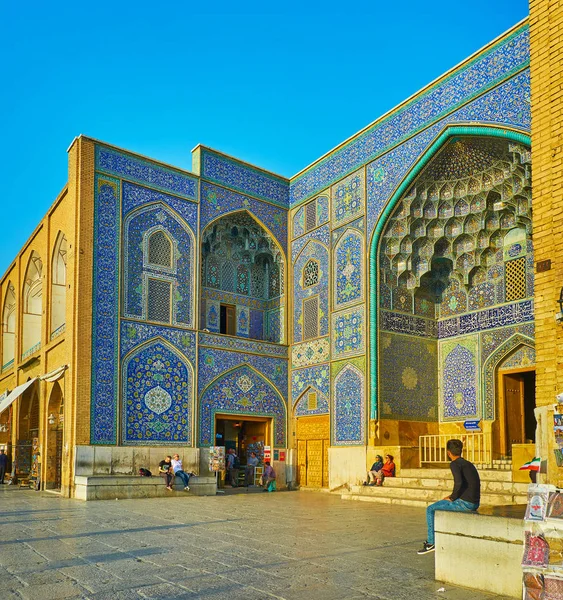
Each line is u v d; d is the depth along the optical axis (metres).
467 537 3.84
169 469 10.58
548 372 4.98
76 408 10.30
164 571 4.14
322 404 12.25
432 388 11.91
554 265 5.04
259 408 12.69
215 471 11.66
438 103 10.44
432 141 10.46
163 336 11.52
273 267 13.95
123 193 11.40
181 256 12.05
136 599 3.45
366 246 11.62
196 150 12.68
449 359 11.91
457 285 11.97
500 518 3.68
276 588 3.70
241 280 13.67
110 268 11.03
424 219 11.47
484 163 10.38
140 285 11.39
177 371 11.61
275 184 13.69
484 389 11.23
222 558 4.60
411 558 4.67
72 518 7.14
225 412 12.16
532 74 5.45
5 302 17.75
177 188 12.16
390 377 11.30
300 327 13.06
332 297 12.29
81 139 11.01
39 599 3.44
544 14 5.39
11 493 11.34
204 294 12.92
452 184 11.12
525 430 11.20
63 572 4.11
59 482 12.12
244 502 9.52
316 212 12.98
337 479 11.55
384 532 6.08
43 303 13.21
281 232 13.59
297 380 12.96
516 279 10.97
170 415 11.39
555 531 3.30
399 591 3.69
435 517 4.05
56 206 12.86
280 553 4.83
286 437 12.96
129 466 10.71
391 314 11.54
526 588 3.33
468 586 3.79
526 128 8.98
